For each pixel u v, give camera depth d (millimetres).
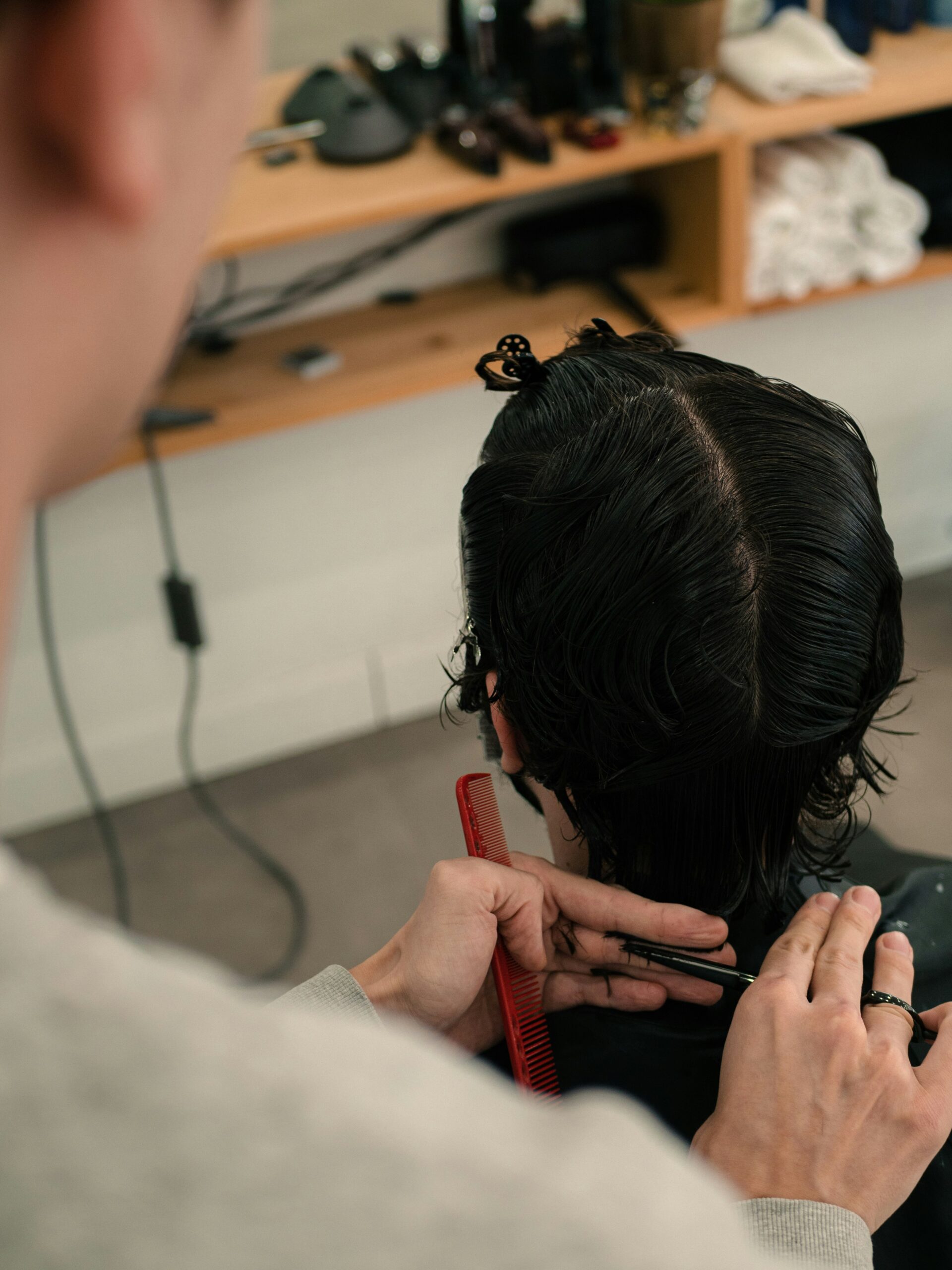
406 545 2299
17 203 200
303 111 1872
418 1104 237
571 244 2037
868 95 1885
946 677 2301
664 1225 237
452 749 2400
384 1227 226
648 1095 723
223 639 2285
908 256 2064
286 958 2021
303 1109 227
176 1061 224
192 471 2084
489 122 1868
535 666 600
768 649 573
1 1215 221
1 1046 219
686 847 664
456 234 2119
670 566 553
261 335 2078
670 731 584
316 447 2135
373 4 1912
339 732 2453
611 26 1830
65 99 190
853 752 667
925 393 2469
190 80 215
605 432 574
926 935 773
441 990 709
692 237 2002
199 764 2391
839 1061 577
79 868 2229
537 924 719
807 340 2320
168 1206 222
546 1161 238
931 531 2643
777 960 638
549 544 574
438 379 1933
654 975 732
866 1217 546
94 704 2262
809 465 567
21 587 2094
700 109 1795
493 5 1835
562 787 648
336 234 2051
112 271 218
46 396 219
